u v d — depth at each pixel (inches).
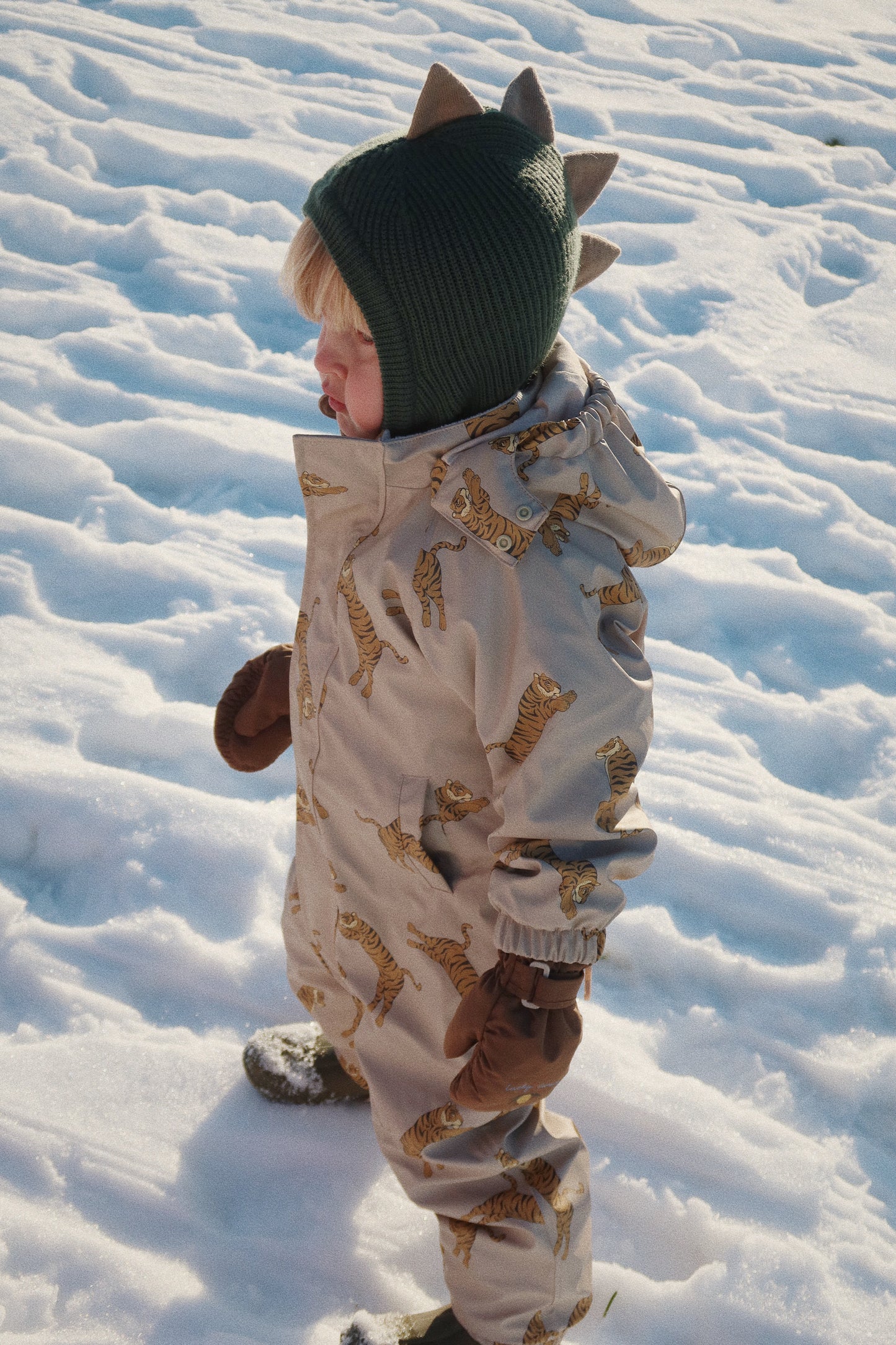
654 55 242.7
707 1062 77.8
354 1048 61.8
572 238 44.7
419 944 53.3
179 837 86.2
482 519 43.5
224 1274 62.2
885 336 167.9
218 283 157.9
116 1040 73.5
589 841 44.7
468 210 41.3
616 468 45.7
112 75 195.3
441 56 221.0
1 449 123.3
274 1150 68.7
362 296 42.5
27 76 191.6
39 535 115.0
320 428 138.1
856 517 134.3
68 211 165.8
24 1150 66.1
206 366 143.3
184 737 96.7
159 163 179.6
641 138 209.0
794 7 282.0
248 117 192.5
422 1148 54.1
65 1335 57.7
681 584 122.3
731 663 115.9
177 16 224.1
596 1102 72.9
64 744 93.7
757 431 147.3
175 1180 66.0
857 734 106.3
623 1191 69.1
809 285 179.8
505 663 44.5
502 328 42.4
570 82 221.8
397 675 48.3
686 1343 61.9
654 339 161.0
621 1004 82.0
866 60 252.5
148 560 114.7
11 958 77.7
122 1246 62.5
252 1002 77.4
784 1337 61.2
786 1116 74.2
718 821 95.1
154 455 130.0
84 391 136.1
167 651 105.4
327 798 54.0
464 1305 56.0
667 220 187.9
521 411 44.7
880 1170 71.4
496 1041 44.6
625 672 44.9
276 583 115.6
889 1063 76.9
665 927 85.9
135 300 154.8
